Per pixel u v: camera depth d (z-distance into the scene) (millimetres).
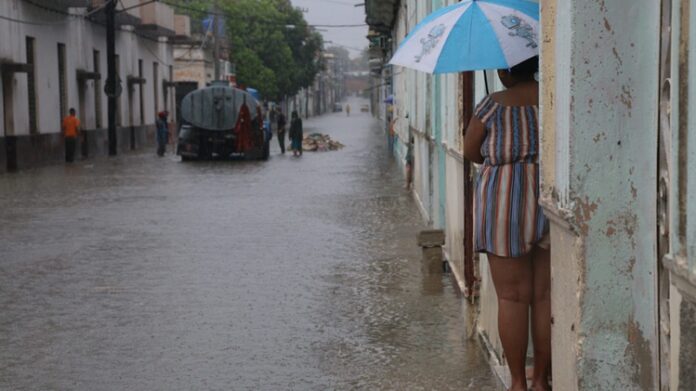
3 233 13492
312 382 6133
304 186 20781
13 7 27297
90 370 6504
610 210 3621
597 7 3553
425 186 13828
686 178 2961
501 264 4941
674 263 3061
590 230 3627
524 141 4852
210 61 59812
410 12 17312
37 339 7379
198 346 7090
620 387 3670
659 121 3443
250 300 8695
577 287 3660
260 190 19906
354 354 6773
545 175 4047
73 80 33406
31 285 9570
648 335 3613
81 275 10094
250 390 6000
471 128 5016
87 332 7570
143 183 22172
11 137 26750
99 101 37031
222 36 64125
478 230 4980
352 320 7832
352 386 6023
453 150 8672
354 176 23594
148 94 45438
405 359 6582
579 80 3578
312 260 10867
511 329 4988
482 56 4883
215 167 28016
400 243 12062
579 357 3672
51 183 22406
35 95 29453
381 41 34500
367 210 15836
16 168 26953
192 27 67938
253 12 72250
